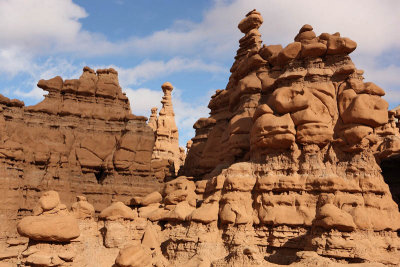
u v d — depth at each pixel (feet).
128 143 160.45
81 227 116.37
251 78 138.62
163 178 180.14
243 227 108.47
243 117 133.39
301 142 114.42
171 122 248.32
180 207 119.44
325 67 122.93
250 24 164.04
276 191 112.06
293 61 127.24
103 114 162.91
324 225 96.63
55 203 106.11
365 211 104.58
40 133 150.30
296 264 90.89
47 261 93.25
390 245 101.96
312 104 116.98
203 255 102.99
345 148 113.70
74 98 161.17
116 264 96.53
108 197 155.33
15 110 148.05
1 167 134.72
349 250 93.61
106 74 167.84
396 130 161.07
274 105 118.52
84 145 156.76
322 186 108.17
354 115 113.09
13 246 128.98
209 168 155.63
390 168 137.18
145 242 115.03
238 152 130.93
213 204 113.29
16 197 135.95
